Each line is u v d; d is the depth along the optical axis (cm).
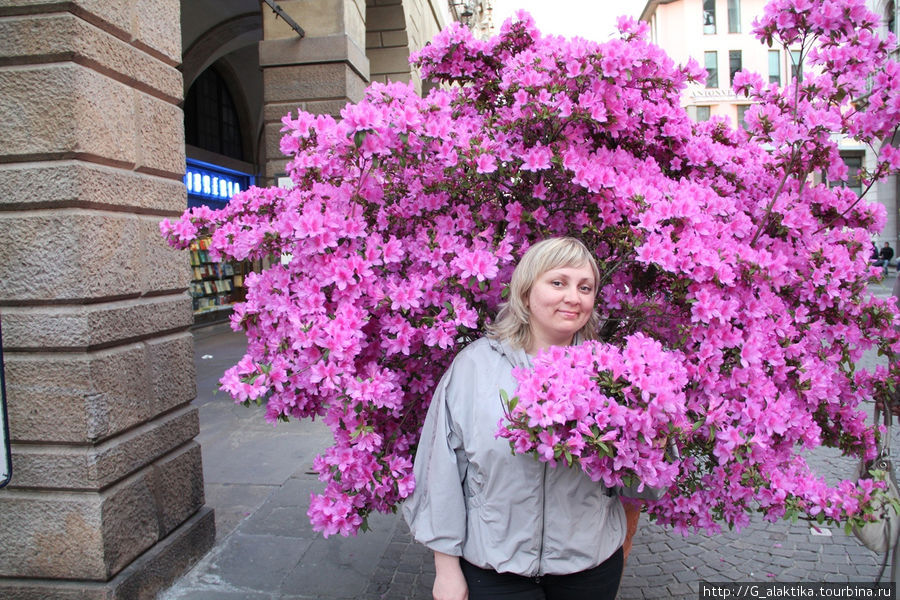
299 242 202
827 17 218
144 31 302
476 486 169
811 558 334
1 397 207
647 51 235
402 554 350
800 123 231
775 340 211
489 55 268
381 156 195
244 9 1159
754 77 275
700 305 190
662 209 196
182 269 333
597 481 167
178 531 326
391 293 201
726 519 214
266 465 496
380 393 188
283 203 251
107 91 277
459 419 172
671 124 241
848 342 236
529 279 178
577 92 219
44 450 267
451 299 206
